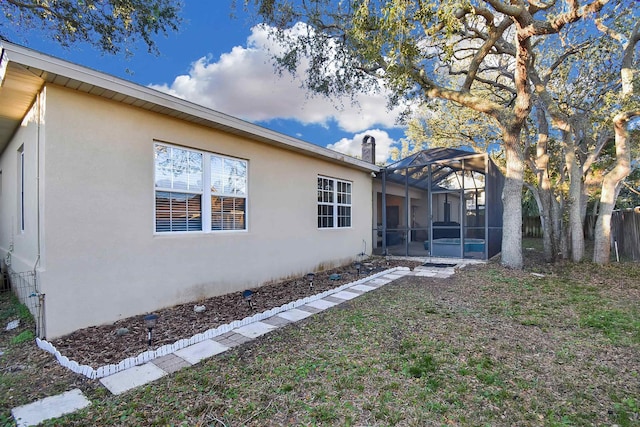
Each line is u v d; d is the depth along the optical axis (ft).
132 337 11.98
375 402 7.65
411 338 11.50
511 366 9.38
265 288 20.24
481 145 48.11
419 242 48.85
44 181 11.68
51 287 11.74
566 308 15.08
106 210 13.29
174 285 15.80
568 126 27.45
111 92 12.82
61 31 20.59
